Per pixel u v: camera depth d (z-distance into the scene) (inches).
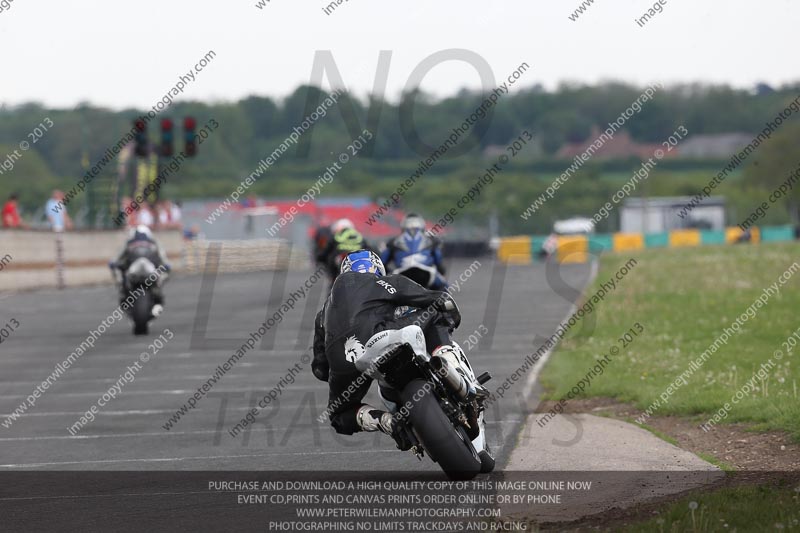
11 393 1979.6
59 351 2613.2
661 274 4180.6
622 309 2844.5
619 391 1648.6
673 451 1227.9
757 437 1272.1
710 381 1630.2
